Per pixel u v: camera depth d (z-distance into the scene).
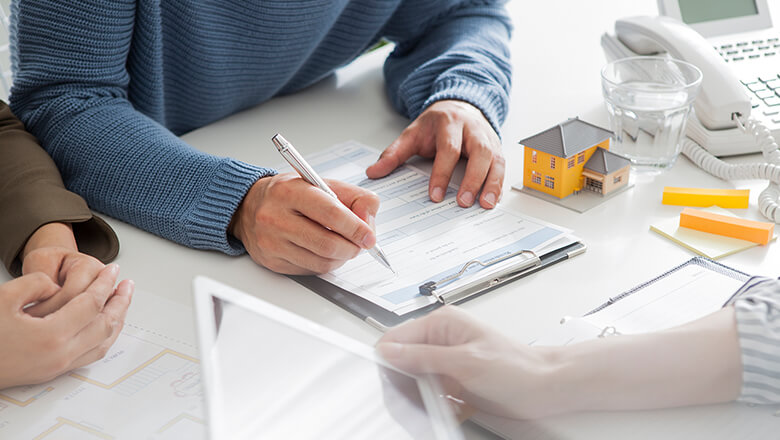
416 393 0.43
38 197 0.78
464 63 1.08
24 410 0.57
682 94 0.86
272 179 0.78
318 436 0.39
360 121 1.10
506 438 0.49
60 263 0.69
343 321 0.66
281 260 0.73
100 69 0.94
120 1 0.92
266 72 1.14
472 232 0.79
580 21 1.42
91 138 0.88
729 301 0.58
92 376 0.60
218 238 0.77
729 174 0.86
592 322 0.61
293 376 0.41
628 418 0.50
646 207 0.83
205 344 0.42
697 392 0.50
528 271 0.71
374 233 0.72
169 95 1.13
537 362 0.50
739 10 1.08
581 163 0.85
